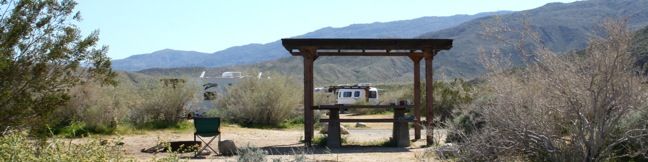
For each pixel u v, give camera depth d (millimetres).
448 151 9766
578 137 8281
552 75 8102
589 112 8078
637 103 8000
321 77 121500
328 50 18078
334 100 41688
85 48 10375
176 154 7539
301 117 28422
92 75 10664
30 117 9758
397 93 39875
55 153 6406
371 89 45312
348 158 13703
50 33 10039
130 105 23781
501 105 8422
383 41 16922
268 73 29094
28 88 9922
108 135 19953
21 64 9711
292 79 29406
